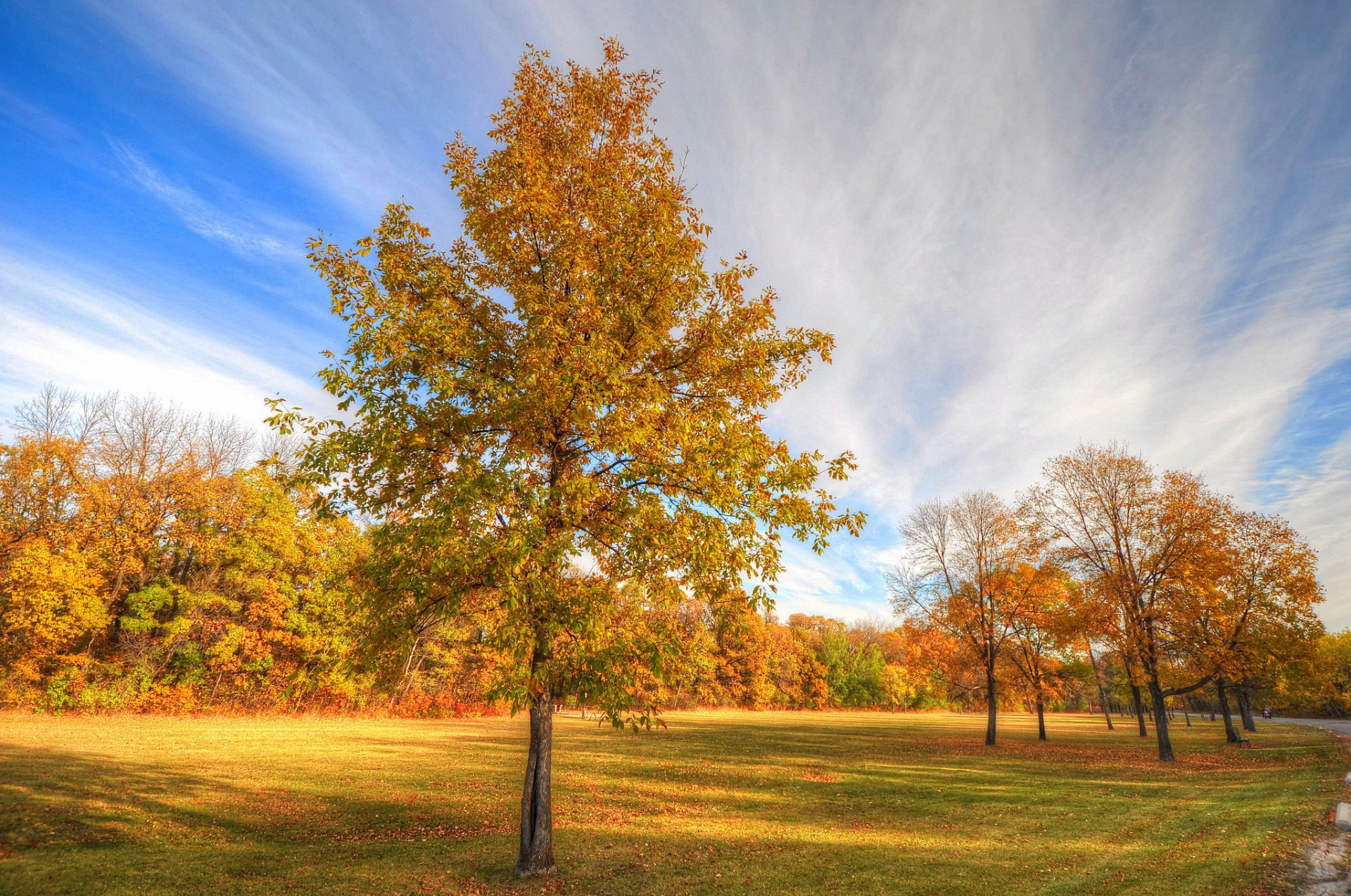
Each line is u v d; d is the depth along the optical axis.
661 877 9.16
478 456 8.77
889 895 8.33
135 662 32.44
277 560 36.53
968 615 33.16
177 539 34.94
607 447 8.44
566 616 7.71
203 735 26.14
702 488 8.68
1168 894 7.84
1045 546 29.30
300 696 38.50
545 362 8.16
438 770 19.83
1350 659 56.66
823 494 9.52
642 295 9.39
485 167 9.86
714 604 9.22
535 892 8.45
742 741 32.88
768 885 8.77
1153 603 25.52
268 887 8.69
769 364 10.40
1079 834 11.73
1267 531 24.92
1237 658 24.38
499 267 10.07
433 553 8.56
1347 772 16.97
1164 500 25.70
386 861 10.01
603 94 10.07
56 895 8.20
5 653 29.22
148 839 11.02
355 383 7.95
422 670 49.31
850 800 16.06
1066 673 36.62
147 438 35.50
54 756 18.38
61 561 29.19
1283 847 9.52
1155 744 32.84
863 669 94.06
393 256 9.03
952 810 14.57
